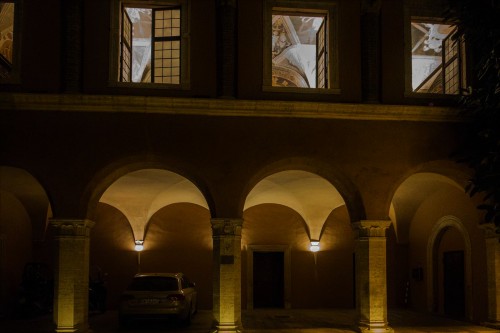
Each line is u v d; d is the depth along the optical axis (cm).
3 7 1557
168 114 1295
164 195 1820
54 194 1259
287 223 1950
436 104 1363
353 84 1356
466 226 1523
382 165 1333
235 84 1325
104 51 1310
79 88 1293
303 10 1372
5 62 1731
